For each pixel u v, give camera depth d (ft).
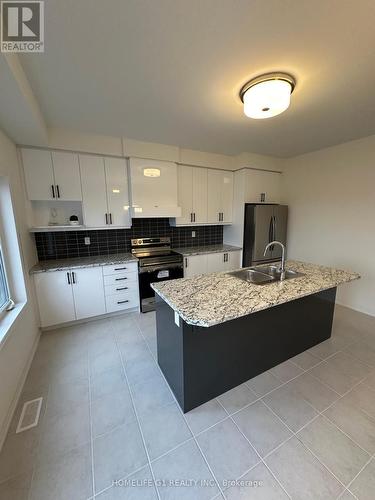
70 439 4.71
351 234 10.53
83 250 10.75
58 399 5.75
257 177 12.66
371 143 9.50
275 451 4.42
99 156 9.60
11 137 7.32
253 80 5.51
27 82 5.28
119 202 10.21
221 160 12.42
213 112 7.21
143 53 4.57
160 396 5.84
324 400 5.63
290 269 8.03
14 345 5.94
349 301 10.96
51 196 8.89
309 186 12.10
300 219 12.71
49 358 7.39
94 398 5.78
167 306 5.74
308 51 4.53
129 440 4.69
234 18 3.76
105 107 6.84
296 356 7.31
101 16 3.68
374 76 5.36
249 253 12.73
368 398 5.68
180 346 5.14
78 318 9.39
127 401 5.68
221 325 5.51
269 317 6.39
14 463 4.26
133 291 10.44
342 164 10.59
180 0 3.43
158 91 6.00
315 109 7.06
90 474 4.08
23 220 8.12
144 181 10.23
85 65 4.90
